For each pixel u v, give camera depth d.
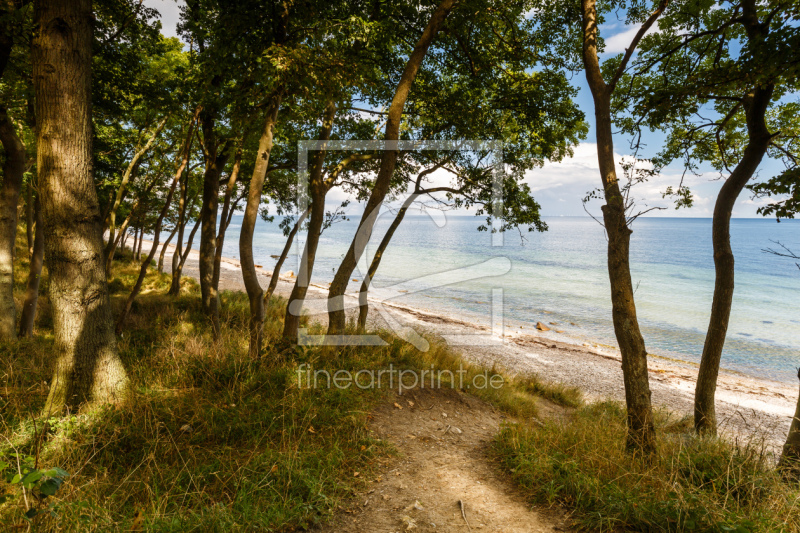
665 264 52.84
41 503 2.61
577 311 26.11
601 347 18.39
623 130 8.34
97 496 2.96
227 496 3.19
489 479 4.02
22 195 13.91
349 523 3.12
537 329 21.02
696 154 9.23
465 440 5.09
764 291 36.06
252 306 6.04
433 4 7.53
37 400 4.58
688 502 3.15
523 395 8.33
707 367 6.79
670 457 4.17
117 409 4.23
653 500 3.32
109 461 3.53
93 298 4.52
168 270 30.45
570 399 9.82
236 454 3.77
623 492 3.46
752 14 6.24
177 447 3.68
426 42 6.80
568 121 9.35
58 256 4.38
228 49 5.93
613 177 4.88
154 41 8.80
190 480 3.26
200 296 15.88
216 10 6.48
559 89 8.99
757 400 12.75
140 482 3.18
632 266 50.69
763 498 3.35
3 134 7.88
